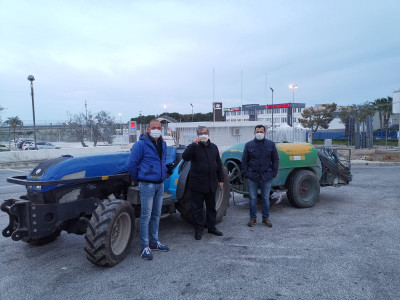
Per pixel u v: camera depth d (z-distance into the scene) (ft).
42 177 12.96
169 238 16.42
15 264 13.35
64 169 13.25
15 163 50.62
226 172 18.52
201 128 15.57
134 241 15.98
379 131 178.29
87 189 14.26
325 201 24.23
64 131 91.15
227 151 23.15
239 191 22.50
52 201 13.16
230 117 265.75
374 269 12.34
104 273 12.36
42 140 113.70
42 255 14.30
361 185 31.09
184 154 15.61
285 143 23.03
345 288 10.93
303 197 22.30
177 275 12.11
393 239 15.61
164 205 16.21
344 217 19.67
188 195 17.25
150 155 13.47
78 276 12.15
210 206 16.49
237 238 16.20
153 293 10.80
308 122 190.39
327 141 64.23
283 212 21.09
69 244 15.70
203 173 15.70
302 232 16.93
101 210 12.58
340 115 177.78
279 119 246.27
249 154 17.89
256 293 10.71
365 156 63.72
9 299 10.55
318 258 13.47
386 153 69.46
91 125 85.20
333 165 24.17
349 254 13.83
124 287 11.23
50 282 11.71
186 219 18.42
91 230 12.19
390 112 165.78
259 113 256.73
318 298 10.34
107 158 14.97
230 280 11.66
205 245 15.29
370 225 17.94
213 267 12.78
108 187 15.12
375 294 10.53
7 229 13.14
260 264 13.00
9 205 13.37
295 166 21.84
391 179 34.83
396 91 90.89
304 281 11.48
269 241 15.65
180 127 92.22
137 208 15.81
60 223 12.92
